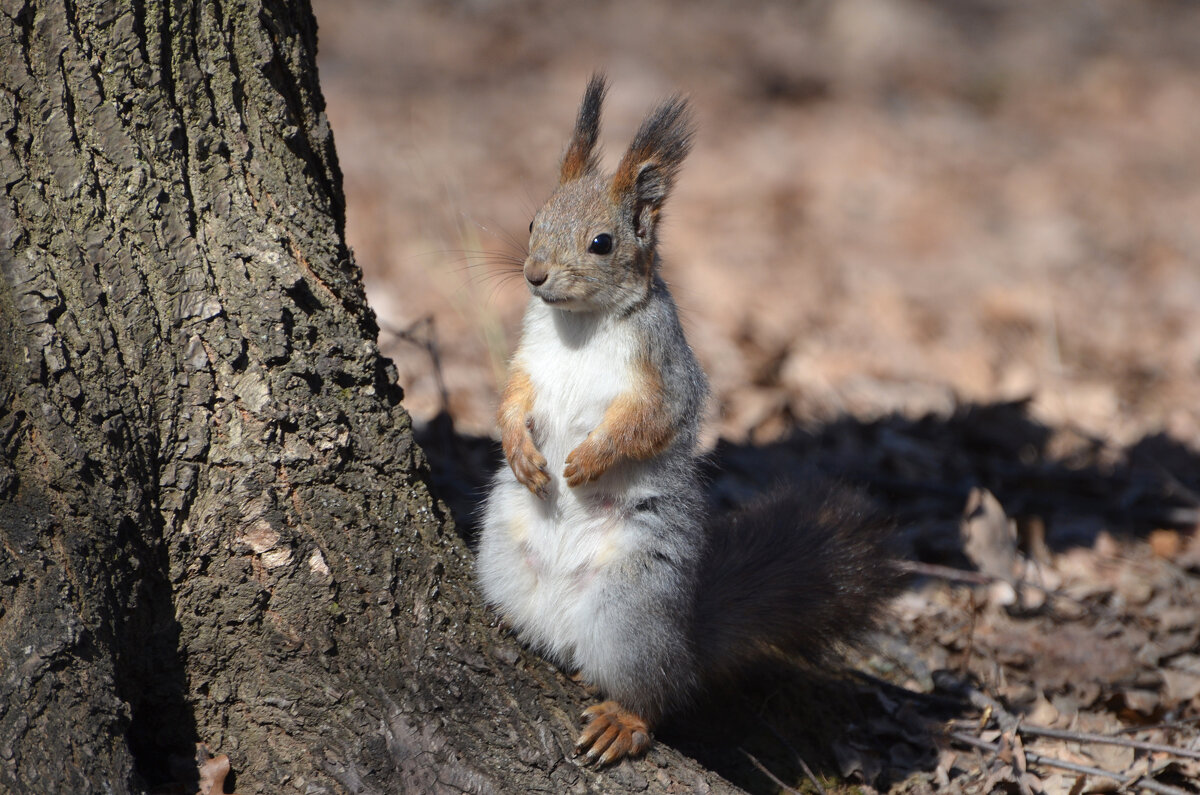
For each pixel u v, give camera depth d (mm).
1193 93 33781
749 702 8680
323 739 6961
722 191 24719
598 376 7824
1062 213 24812
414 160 23172
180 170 7051
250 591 7031
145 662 6934
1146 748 8531
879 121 30172
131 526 6695
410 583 7387
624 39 32906
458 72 29625
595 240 7668
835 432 13898
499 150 24984
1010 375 16438
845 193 25312
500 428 7973
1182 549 11859
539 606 7871
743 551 8680
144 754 7078
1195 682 9609
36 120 6676
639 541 7613
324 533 7180
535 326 8188
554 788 6906
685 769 7234
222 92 7273
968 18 37938
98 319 6719
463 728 7047
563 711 7363
